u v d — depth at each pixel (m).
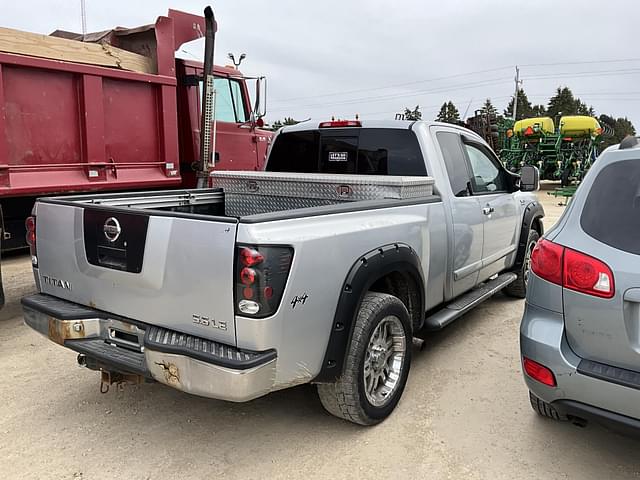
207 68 7.70
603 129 26.19
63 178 6.20
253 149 9.31
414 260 3.57
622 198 2.59
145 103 7.07
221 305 2.56
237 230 2.50
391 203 3.49
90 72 6.30
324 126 4.82
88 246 3.05
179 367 2.60
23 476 2.82
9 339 4.81
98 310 3.11
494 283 5.29
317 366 2.86
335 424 3.38
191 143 8.26
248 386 2.49
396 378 3.49
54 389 3.84
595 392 2.52
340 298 2.94
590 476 2.87
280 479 2.82
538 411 3.28
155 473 2.86
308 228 2.77
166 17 7.22
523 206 5.93
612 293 2.47
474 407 3.60
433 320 4.08
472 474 2.88
